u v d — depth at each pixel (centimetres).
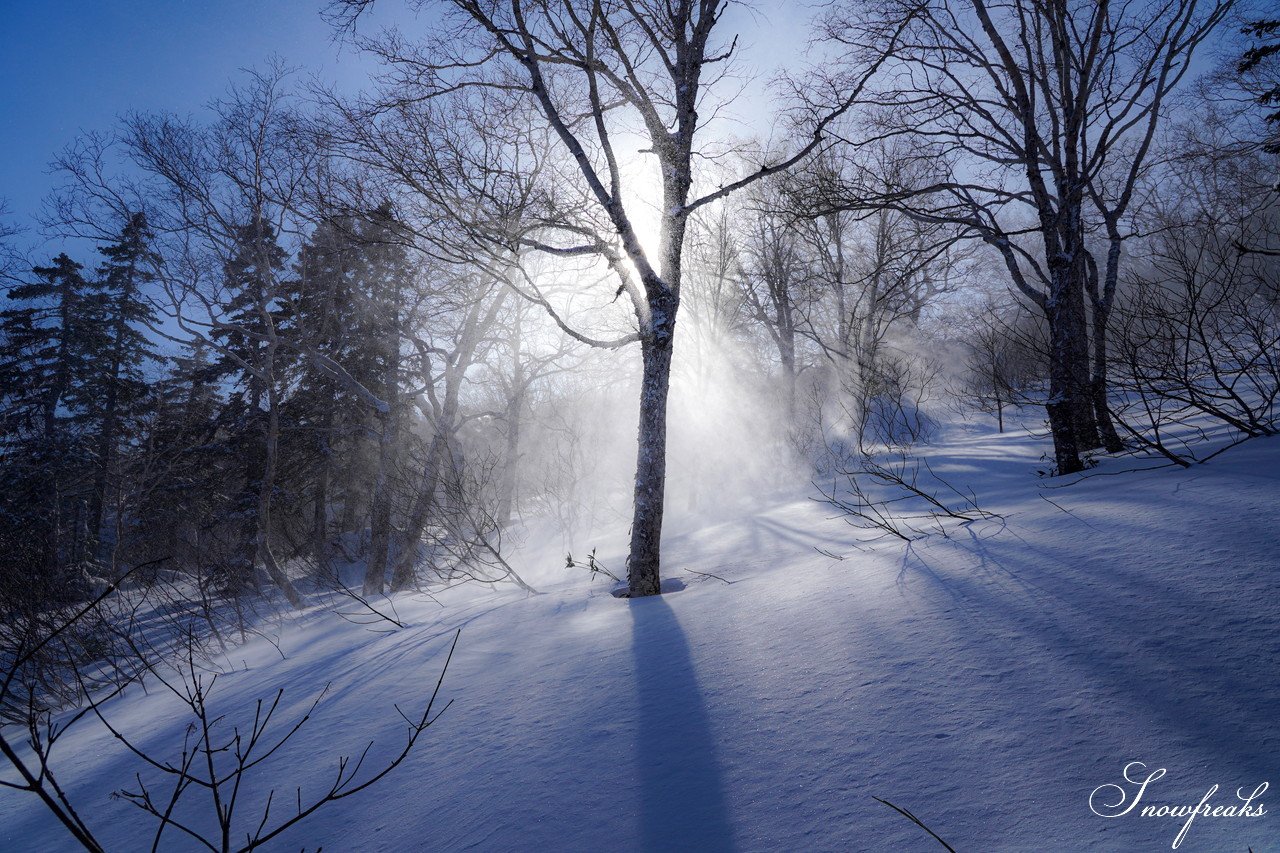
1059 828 205
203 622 1133
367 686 510
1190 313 741
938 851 207
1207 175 1827
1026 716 270
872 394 1753
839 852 218
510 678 462
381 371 2269
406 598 1173
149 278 1487
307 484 2425
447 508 1188
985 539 515
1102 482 672
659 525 732
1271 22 1501
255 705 545
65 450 2594
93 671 894
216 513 2228
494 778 323
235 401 2441
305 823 324
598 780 300
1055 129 1088
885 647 362
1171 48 1123
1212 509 432
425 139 700
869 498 1064
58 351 2759
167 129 1378
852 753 273
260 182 1434
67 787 461
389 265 1491
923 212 978
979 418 1844
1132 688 270
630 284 761
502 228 709
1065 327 888
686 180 800
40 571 957
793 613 457
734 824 246
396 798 329
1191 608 317
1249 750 219
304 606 1453
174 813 372
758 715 324
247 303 1888
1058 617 346
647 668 422
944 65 1008
